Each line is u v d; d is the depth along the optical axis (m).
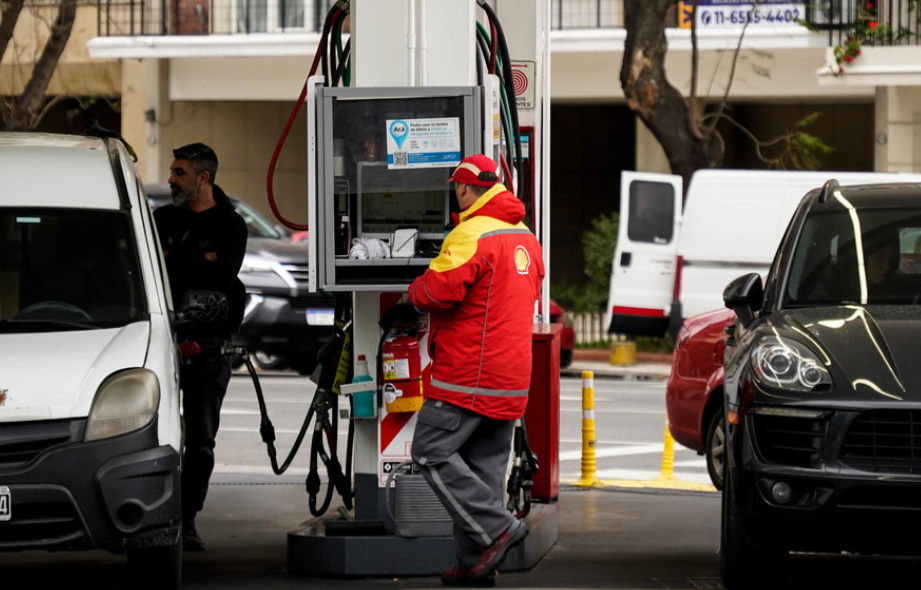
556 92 52.12
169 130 56.09
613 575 14.95
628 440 27.41
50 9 54.03
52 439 12.51
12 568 15.77
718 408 20.97
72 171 15.27
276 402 31.55
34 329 13.91
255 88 55.12
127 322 14.11
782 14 48.12
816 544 12.98
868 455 12.73
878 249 15.12
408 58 14.59
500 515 13.68
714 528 18.31
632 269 37.81
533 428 17.84
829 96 50.16
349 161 14.45
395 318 14.71
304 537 14.77
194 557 16.22
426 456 13.55
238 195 58.06
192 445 16.41
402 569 14.52
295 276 35.06
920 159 48.47
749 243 35.81
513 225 13.62
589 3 51.53
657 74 41.28
